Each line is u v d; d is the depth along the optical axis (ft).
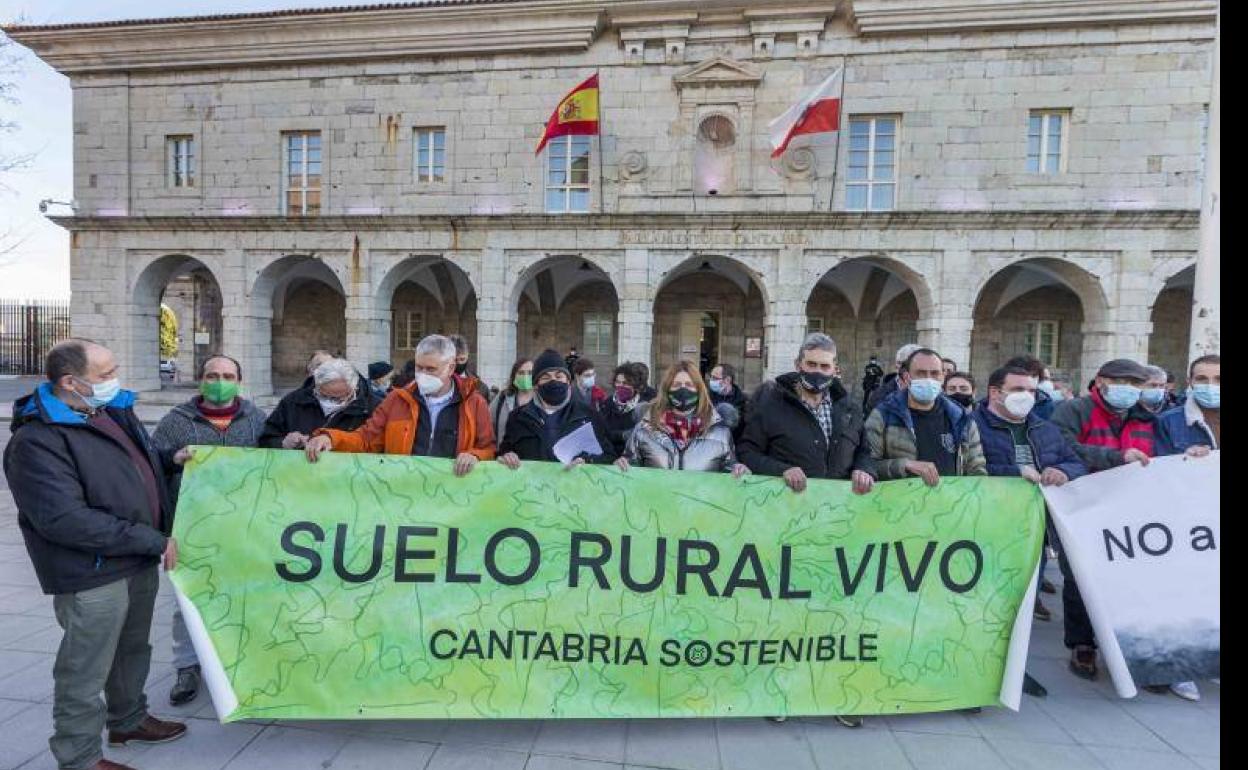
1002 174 50.16
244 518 10.28
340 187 57.11
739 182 52.90
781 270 50.96
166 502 10.27
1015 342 64.08
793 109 48.47
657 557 11.08
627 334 52.90
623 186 54.08
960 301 49.29
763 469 12.17
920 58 50.60
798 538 11.28
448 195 56.08
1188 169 47.98
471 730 10.77
